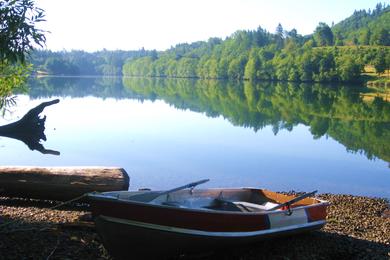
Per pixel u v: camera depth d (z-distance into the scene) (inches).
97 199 329.1
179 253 349.7
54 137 992.2
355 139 1177.4
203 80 6451.8
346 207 558.3
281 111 1902.1
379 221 497.4
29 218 414.0
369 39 7224.4
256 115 1712.6
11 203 471.8
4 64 541.6
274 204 428.5
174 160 800.9
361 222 486.6
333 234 429.7
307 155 930.1
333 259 370.6
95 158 783.7
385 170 812.6
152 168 729.0
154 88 3816.4
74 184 456.1
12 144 845.2
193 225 334.3
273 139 1125.1
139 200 361.1
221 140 1064.2
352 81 5014.8
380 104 2390.5
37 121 877.2
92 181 458.0
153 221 327.3
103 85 4101.9
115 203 325.4
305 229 398.3
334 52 5856.3
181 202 388.8
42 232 371.2
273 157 887.7
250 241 365.1
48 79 4938.5
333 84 5002.5
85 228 385.1
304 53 5565.9
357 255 379.6
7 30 393.4
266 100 2571.4
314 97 2923.2
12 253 330.0
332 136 1218.6
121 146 916.0
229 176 709.3
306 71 5369.1
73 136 1019.9
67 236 367.2
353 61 5044.3
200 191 418.9
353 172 791.7
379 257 377.1
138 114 1584.6
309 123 1509.6
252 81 5940.0
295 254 372.2
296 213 387.9
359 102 2518.5
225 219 344.8
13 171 461.7
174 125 1302.9
